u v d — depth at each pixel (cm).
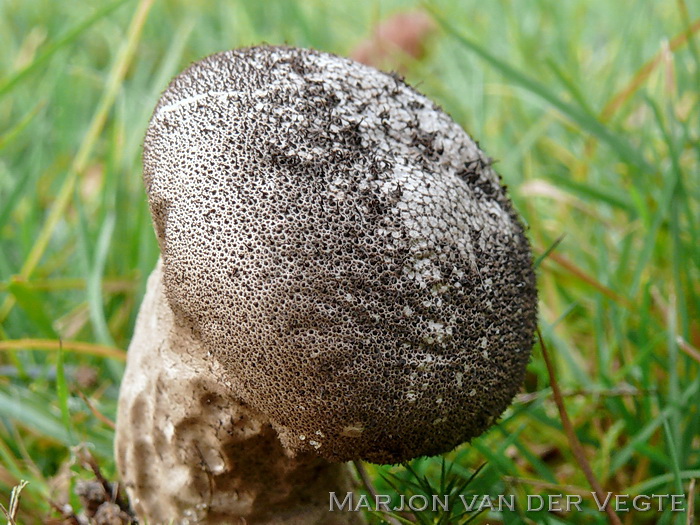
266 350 8
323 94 9
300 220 8
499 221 9
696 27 18
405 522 11
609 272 15
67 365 15
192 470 10
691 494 10
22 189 17
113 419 14
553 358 15
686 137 16
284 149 8
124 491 11
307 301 8
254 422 9
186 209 8
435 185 9
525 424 13
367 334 8
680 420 12
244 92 9
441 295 8
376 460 9
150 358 10
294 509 10
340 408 8
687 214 15
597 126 16
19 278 14
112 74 18
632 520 12
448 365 8
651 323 14
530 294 9
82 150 17
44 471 13
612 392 13
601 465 13
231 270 8
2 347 14
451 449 9
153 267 16
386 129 9
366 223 8
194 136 8
